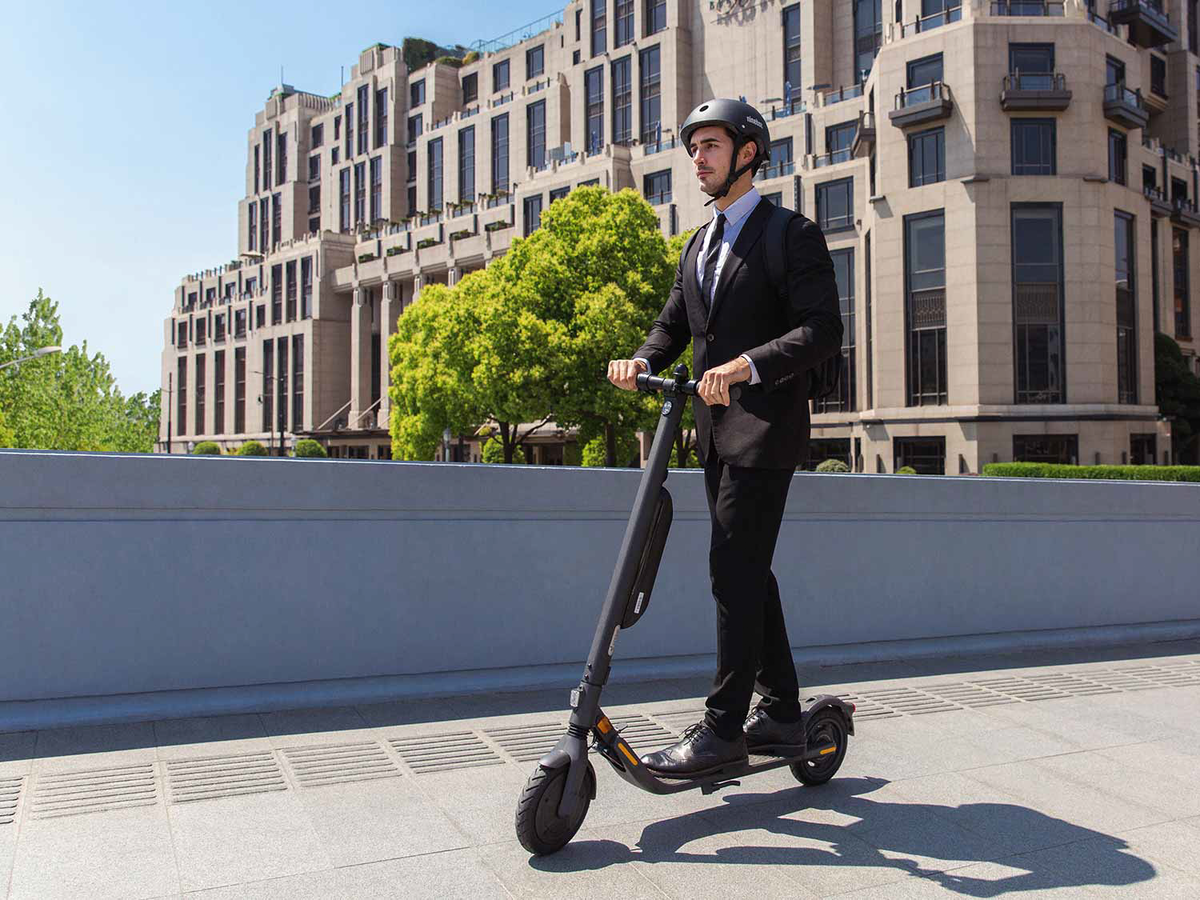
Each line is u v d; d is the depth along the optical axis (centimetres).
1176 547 611
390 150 7056
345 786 299
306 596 405
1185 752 350
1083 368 3177
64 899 218
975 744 359
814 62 4522
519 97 6069
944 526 543
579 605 458
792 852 254
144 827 262
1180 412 3766
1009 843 262
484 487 437
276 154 8338
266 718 371
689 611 480
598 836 264
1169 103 4569
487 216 5819
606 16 5538
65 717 352
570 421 2686
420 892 225
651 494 259
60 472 368
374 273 6562
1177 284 4362
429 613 427
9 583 362
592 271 2647
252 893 223
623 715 388
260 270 7700
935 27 3388
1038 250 3203
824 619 508
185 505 385
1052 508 571
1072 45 3212
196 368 8700
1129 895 229
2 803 278
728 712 274
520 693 420
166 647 383
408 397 3822
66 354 5028
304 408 6981
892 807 290
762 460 269
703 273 291
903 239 3388
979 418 3155
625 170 4809
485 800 288
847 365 3881
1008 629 557
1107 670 494
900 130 3397
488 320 2664
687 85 5106
